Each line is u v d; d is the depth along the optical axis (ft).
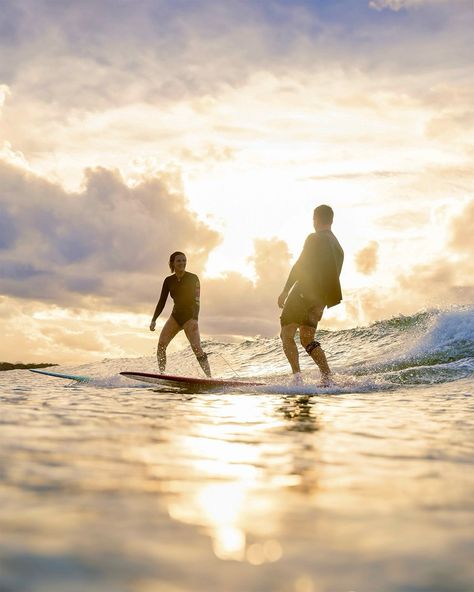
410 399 15.01
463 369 21.85
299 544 3.31
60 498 4.26
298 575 2.82
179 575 2.78
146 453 6.27
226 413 11.07
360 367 27.55
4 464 5.47
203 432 8.17
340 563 3.00
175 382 20.06
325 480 5.14
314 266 20.36
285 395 16.60
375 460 6.20
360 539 3.43
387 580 2.78
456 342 29.76
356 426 9.21
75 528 3.53
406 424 9.52
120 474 5.15
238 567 2.90
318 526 3.69
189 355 46.32
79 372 36.83
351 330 43.83
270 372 35.45
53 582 2.67
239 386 18.61
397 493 4.68
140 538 3.36
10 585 2.64
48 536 3.37
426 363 27.04
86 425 8.49
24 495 4.33
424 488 4.88
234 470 5.48
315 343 20.29
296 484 4.94
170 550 3.15
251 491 4.64
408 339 37.19
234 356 44.47
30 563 2.92
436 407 12.76
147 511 3.96
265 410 11.89
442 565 3.00
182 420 9.62
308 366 36.50
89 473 5.16
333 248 20.57
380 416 10.82
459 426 9.25
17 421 8.74
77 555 3.05
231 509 4.07
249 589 2.63
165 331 26.89
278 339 47.50
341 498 4.48
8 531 3.46
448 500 4.47
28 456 5.90
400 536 3.51
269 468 5.63
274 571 2.86
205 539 3.36
